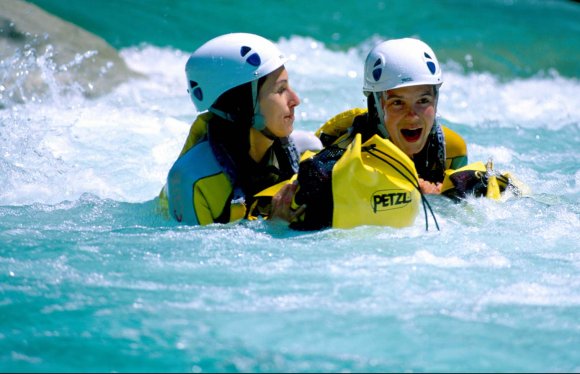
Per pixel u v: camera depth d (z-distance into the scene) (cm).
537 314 996
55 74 2306
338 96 2464
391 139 1421
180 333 954
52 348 925
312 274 1108
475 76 2986
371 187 1245
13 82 2202
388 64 1398
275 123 1367
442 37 3325
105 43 2619
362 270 1120
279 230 1300
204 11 3328
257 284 1078
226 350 916
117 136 1884
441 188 1416
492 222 1320
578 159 1936
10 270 1134
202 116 1420
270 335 948
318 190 1265
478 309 1007
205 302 1030
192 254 1195
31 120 1952
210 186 1332
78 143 1820
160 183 1667
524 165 1859
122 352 916
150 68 2656
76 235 1299
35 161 1697
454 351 911
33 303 1034
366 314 991
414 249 1195
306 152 1382
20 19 2467
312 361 893
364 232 1257
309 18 3441
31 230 1326
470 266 1133
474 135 2189
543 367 881
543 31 3472
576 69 3155
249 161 1380
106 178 1666
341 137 1493
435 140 1455
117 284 1087
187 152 1384
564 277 1101
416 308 1009
